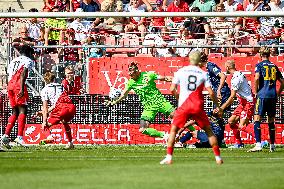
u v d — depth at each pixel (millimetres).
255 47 56312
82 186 28516
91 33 62344
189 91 37469
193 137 53562
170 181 30125
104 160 40531
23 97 49906
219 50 58250
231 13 49594
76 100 55938
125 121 55906
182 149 50625
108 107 55938
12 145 54812
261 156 44156
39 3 74562
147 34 62312
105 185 28812
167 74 56188
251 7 69312
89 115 56000
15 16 50438
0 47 60156
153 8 70500
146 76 52438
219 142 53188
